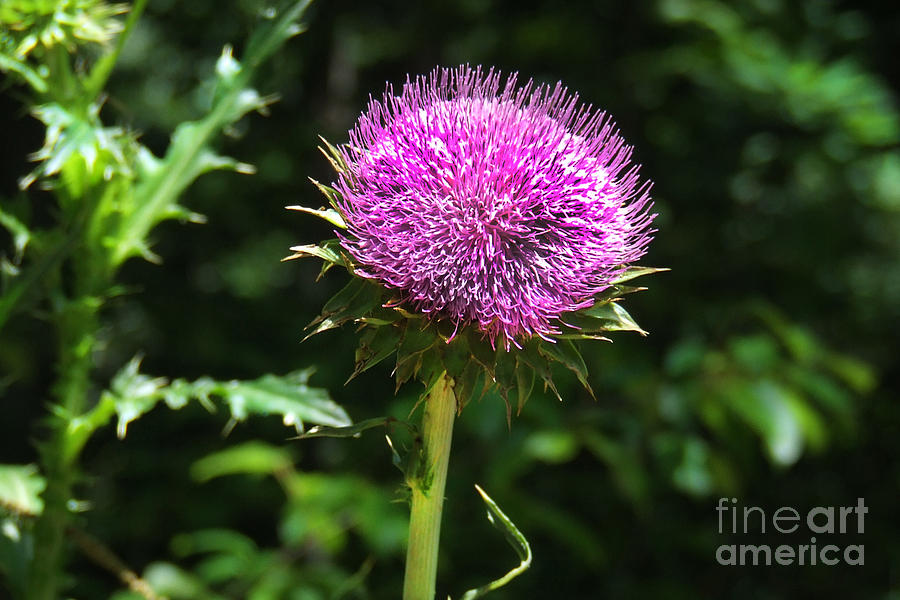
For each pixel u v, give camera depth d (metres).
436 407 2.66
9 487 3.69
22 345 8.39
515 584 7.01
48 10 3.38
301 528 5.80
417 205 2.56
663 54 9.46
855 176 9.70
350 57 11.61
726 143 9.63
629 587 7.44
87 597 6.25
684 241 9.83
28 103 3.62
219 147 3.75
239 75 3.80
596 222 2.65
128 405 3.43
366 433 7.82
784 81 8.95
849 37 10.25
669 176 9.77
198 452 8.80
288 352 9.87
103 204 3.61
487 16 11.07
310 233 11.27
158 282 10.74
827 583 8.96
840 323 10.48
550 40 10.22
